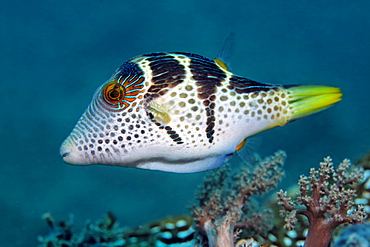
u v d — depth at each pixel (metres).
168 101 0.20
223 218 0.24
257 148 0.21
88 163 0.21
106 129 0.20
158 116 0.20
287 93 0.21
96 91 0.21
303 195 0.23
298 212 0.23
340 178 0.23
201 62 0.21
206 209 0.25
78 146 0.20
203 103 0.20
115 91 0.20
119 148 0.20
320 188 0.23
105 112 0.20
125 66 0.21
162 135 0.20
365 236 0.21
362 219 0.22
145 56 0.21
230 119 0.20
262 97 0.21
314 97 0.21
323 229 0.23
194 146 0.20
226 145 0.21
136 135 0.20
